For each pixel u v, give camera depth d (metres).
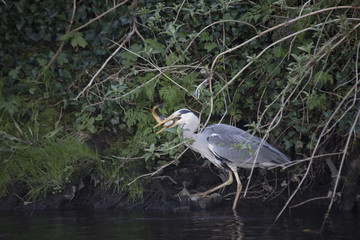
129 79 12.16
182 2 11.48
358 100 10.70
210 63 12.16
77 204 11.16
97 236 7.69
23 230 8.20
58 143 11.91
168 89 11.66
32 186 11.09
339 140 11.98
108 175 11.53
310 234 7.70
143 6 12.09
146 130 11.86
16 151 11.54
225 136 10.73
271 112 11.67
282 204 11.05
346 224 8.51
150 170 11.93
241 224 8.61
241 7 11.83
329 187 11.97
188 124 10.89
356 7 8.68
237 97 11.82
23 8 11.92
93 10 12.09
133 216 9.67
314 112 11.80
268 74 11.72
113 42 12.09
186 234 7.77
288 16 10.98
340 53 11.09
